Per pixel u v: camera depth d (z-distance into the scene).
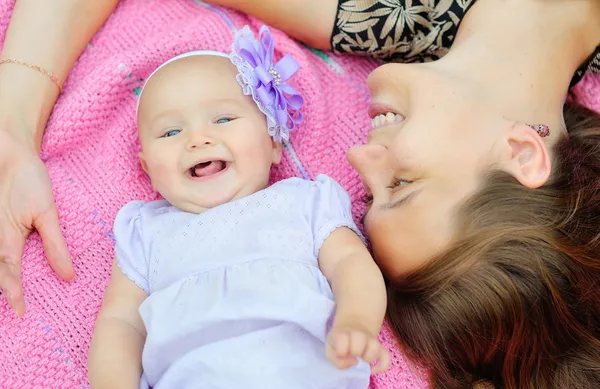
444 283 1.02
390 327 1.16
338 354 0.89
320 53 1.37
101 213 1.24
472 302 1.01
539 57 1.11
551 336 1.02
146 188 1.27
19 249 1.16
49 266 1.19
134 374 1.04
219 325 1.01
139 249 1.14
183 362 1.00
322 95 1.32
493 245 0.99
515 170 0.99
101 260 1.22
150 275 1.11
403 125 1.07
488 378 1.07
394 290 1.11
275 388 0.97
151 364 1.04
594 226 1.02
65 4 1.25
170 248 1.10
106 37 1.33
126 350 1.05
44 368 1.15
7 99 1.20
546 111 1.09
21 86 1.21
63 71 1.27
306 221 1.12
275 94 1.19
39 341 1.16
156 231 1.13
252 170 1.14
